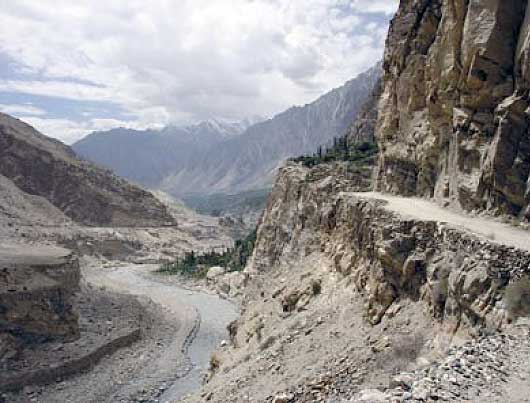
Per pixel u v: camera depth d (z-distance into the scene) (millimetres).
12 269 53938
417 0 36031
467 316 17906
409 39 36000
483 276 17719
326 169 53688
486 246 18453
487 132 25578
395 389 13609
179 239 150375
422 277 22266
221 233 178375
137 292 89562
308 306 32344
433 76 30766
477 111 26516
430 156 31172
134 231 140500
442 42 30094
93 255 116812
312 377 22484
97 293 72750
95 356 52938
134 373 51531
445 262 20828
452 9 28688
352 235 31359
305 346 26781
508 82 25219
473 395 12320
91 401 44625
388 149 36750
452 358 14906
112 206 144250
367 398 13211
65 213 135250
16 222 106688
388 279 24000
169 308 78500
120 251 125750
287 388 22812
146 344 60406
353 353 22562
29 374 46312
